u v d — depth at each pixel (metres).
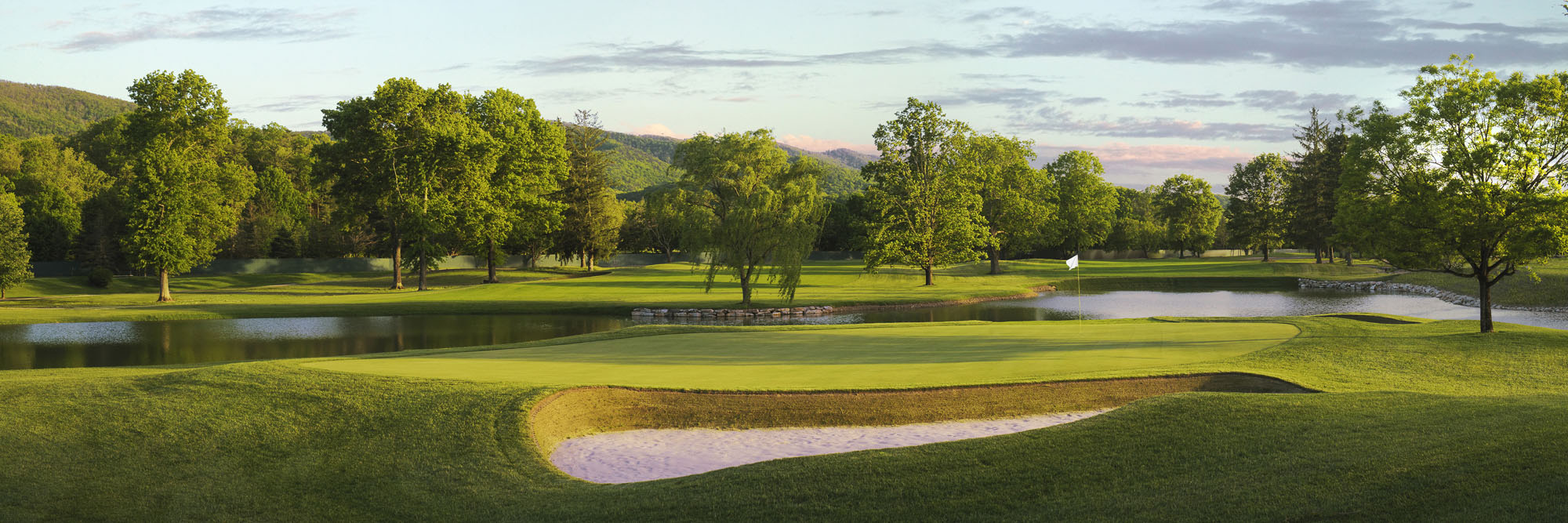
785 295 39.06
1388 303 44.72
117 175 88.81
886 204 59.12
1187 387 14.72
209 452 10.30
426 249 55.31
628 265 103.00
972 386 13.61
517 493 8.91
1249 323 25.00
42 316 35.19
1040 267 80.75
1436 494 7.25
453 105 59.38
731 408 12.95
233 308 39.06
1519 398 10.80
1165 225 130.75
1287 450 8.80
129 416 11.38
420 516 8.43
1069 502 7.83
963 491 8.25
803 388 13.34
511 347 20.12
